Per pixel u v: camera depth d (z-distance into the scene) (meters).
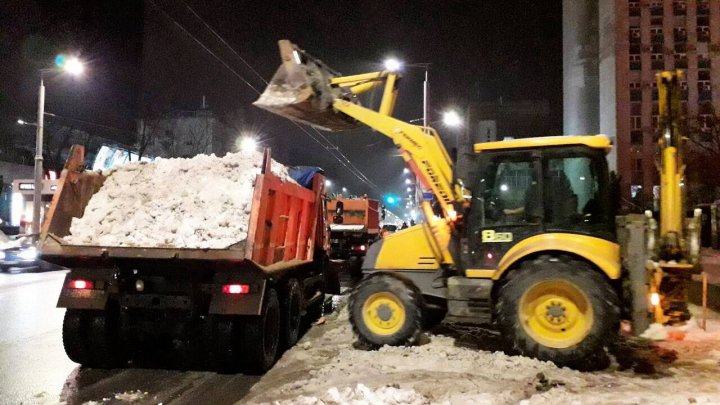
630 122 70.19
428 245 8.38
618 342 8.41
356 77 9.12
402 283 8.30
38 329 10.21
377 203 25.53
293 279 8.98
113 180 8.23
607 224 7.43
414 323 8.20
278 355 8.34
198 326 7.66
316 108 8.62
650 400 5.73
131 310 7.46
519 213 7.74
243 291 6.98
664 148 7.83
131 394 6.56
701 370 7.01
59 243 7.14
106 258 7.02
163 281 7.25
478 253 7.82
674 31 70.88
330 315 11.85
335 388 6.00
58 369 7.65
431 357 7.64
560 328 7.16
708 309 11.60
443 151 8.34
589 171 7.58
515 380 6.60
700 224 7.73
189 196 7.66
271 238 7.68
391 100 8.97
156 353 8.46
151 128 56.97
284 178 8.35
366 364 7.40
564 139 7.62
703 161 39.78
